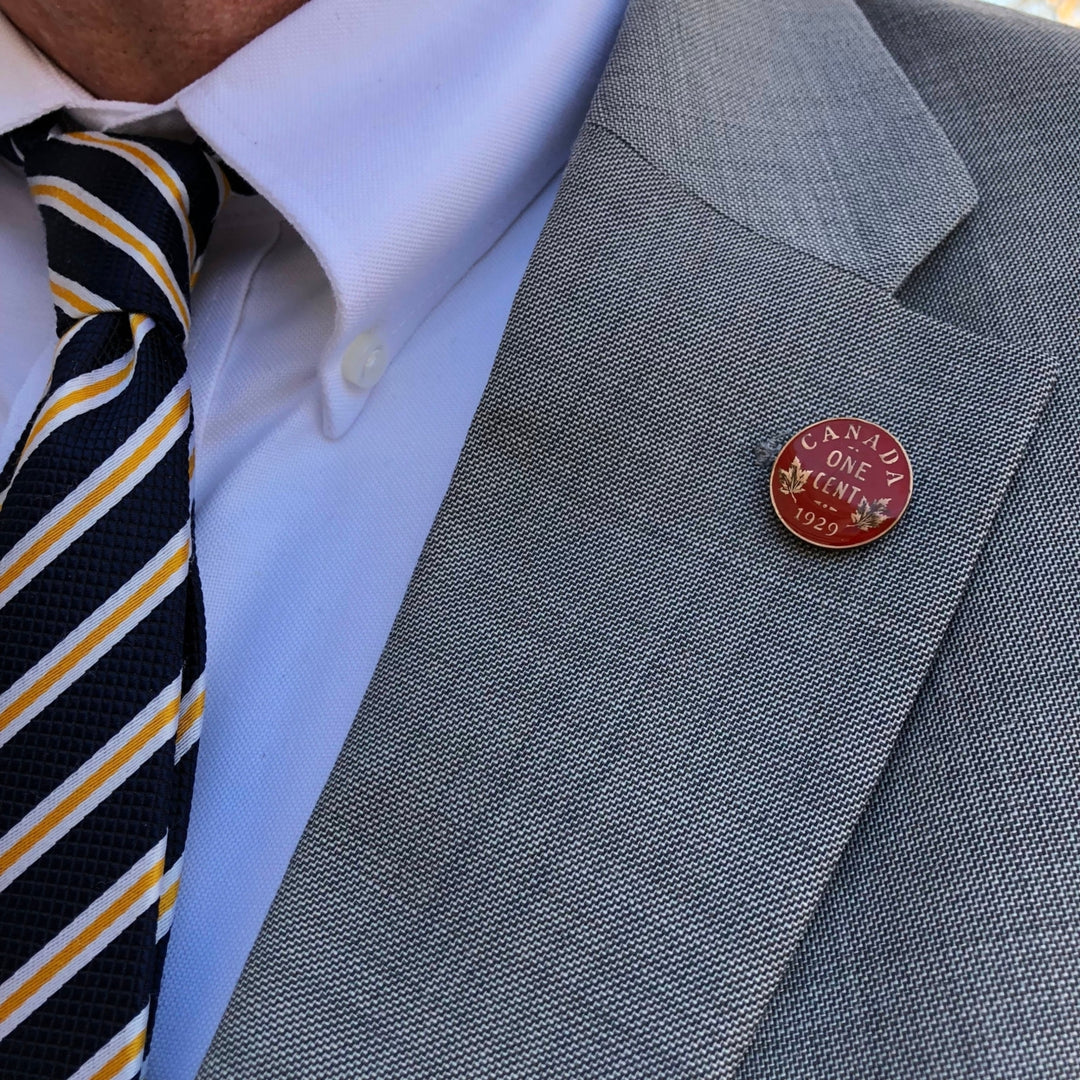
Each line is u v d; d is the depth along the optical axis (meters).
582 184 0.19
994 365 0.17
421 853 0.16
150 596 0.18
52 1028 0.16
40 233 0.23
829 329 0.18
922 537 0.17
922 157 0.19
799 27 0.21
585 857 0.16
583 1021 0.16
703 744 0.16
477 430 0.18
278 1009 0.16
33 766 0.17
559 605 0.17
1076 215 0.19
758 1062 0.16
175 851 0.17
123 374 0.19
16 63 0.20
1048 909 0.16
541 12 0.20
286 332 0.22
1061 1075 0.15
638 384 0.18
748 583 0.17
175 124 0.20
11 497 0.18
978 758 0.16
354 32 0.19
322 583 0.20
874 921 0.16
